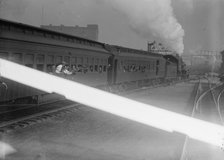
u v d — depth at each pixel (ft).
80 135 33.83
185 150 30.17
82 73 60.13
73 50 55.88
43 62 46.21
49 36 51.13
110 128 38.63
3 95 37.11
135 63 94.53
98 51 68.39
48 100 51.47
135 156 27.71
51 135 32.71
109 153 28.14
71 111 46.91
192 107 64.13
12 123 34.76
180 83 164.45
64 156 26.35
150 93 91.30
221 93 115.14
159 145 31.91
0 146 27.45
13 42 38.52
